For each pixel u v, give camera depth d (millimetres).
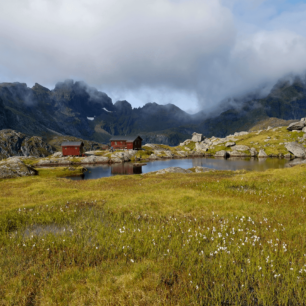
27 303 5957
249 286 6504
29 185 30484
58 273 7328
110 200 18094
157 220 12945
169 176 39500
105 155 128000
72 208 15695
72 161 115500
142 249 8977
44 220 13133
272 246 8539
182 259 8008
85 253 8812
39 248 9352
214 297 5910
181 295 5938
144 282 6477
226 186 23281
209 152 165000
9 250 9055
